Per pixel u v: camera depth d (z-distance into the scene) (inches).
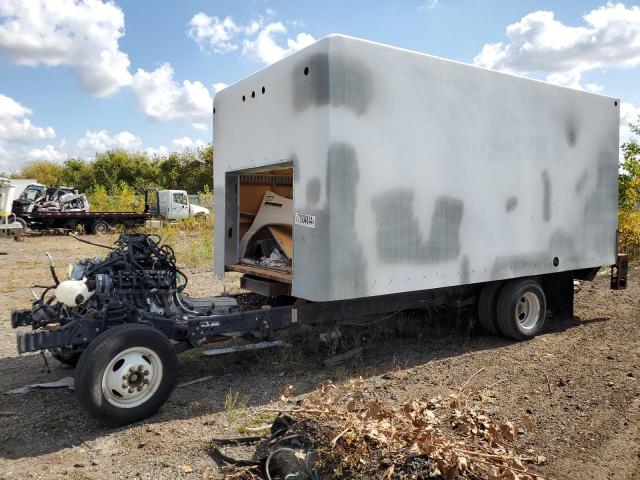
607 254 304.7
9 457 146.4
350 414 140.1
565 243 279.6
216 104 257.9
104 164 1971.0
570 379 205.8
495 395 189.3
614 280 315.6
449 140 224.8
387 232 204.5
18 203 920.9
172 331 185.6
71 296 171.9
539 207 265.0
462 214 231.5
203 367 221.8
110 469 139.5
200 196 1347.2
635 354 238.4
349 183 191.6
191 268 484.7
